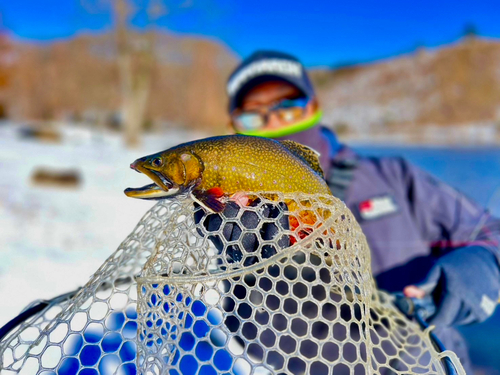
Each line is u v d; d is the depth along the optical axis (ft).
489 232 1.99
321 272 1.67
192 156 1.19
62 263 4.02
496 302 1.66
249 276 1.59
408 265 2.12
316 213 1.15
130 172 10.32
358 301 1.17
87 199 7.13
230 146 1.20
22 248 4.36
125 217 6.10
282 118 2.32
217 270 1.35
